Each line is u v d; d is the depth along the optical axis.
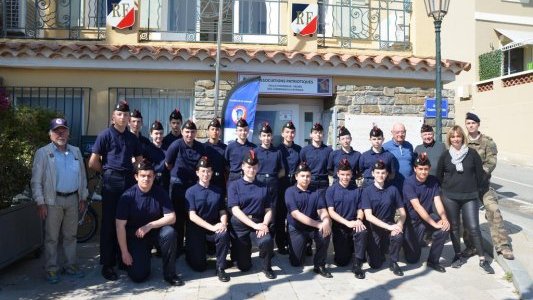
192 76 7.56
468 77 20.61
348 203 5.52
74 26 8.58
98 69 7.39
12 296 4.64
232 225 5.36
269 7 9.05
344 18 9.77
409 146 6.52
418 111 8.05
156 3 9.20
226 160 6.02
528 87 17.42
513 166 16.45
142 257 5.03
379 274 5.41
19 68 7.31
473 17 20.56
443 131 8.13
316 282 5.11
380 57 7.68
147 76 7.51
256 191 5.39
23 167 5.46
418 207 5.57
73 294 4.71
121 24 7.79
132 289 4.86
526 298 4.59
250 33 8.54
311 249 6.14
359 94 7.85
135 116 5.60
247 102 7.08
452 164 5.58
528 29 21.11
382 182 5.59
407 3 8.75
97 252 6.21
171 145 5.75
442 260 5.91
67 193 5.14
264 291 4.82
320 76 7.73
